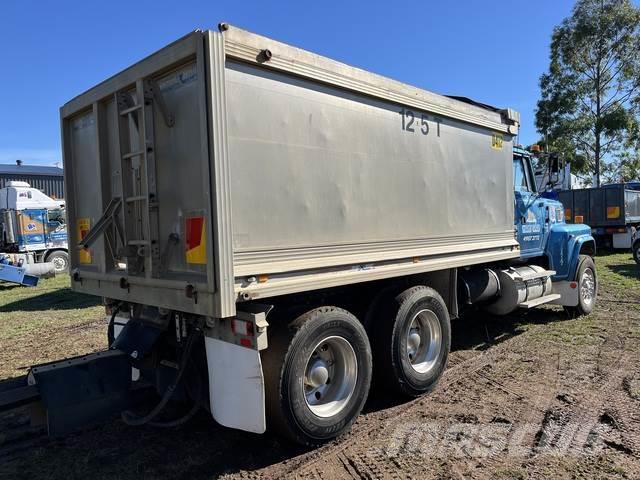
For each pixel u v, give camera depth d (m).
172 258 3.38
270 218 3.41
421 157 4.89
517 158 7.11
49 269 16.11
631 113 27.66
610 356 5.88
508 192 6.44
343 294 4.42
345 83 4.00
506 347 6.36
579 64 28.48
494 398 4.63
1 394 3.23
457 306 5.84
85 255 4.47
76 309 10.33
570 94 28.34
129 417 3.81
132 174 3.70
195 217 3.15
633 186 23.28
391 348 4.43
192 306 3.19
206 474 3.38
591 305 8.24
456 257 5.42
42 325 8.61
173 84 3.30
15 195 18.09
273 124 3.45
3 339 7.54
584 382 5.00
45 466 3.53
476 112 5.74
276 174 3.46
